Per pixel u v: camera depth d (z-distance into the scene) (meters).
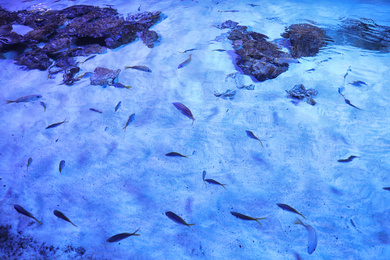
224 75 4.26
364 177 2.75
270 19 5.82
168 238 2.36
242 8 6.40
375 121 3.35
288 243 2.27
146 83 4.23
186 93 3.99
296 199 2.62
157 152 3.20
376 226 2.34
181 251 2.27
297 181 2.78
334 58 4.51
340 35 5.13
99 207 2.64
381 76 4.05
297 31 5.18
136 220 2.52
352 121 3.38
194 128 3.46
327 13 6.00
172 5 6.74
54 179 2.95
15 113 3.85
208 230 2.41
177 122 3.57
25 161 3.16
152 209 2.61
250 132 3.14
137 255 2.25
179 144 3.27
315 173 2.85
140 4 6.95
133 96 4.02
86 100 4.02
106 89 4.18
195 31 5.48
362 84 3.91
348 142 3.14
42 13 6.44
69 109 3.88
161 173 2.96
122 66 4.63
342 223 2.38
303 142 3.18
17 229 2.48
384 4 6.29
